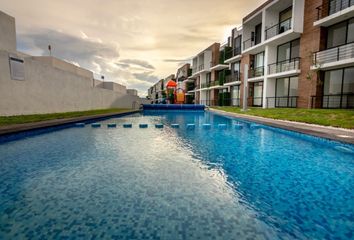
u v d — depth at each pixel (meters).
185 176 3.81
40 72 11.56
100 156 5.11
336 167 4.30
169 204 2.79
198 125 10.92
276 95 16.97
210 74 30.95
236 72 23.95
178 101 35.19
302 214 2.56
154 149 5.84
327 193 3.14
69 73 14.75
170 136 7.85
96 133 8.34
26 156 5.08
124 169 4.16
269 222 2.39
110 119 13.77
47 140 6.92
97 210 2.61
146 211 2.60
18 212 2.55
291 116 9.84
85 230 2.21
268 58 16.73
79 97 16.30
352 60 10.47
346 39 11.61
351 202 2.86
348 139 5.05
